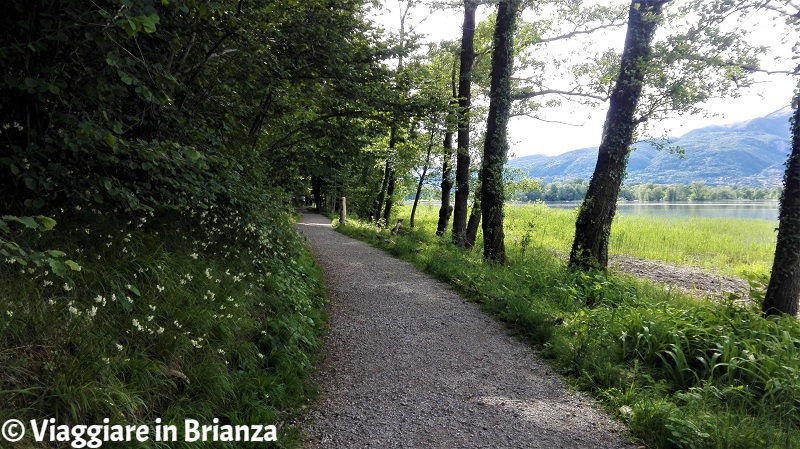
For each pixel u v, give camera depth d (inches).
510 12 419.2
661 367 177.2
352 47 310.5
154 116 184.9
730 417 136.6
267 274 230.4
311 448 126.4
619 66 386.9
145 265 152.3
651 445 130.0
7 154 137.6
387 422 141.5
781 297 266.8
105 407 102.6
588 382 171.6
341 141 360.2
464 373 181.8
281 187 416.2
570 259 379.2
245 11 240.5
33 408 92.5
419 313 266.8
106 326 122.5
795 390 149.0
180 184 176.4
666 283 470.9
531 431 137.6
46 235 137.6
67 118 132.8
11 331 102.3
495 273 359.6
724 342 172.7
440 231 665.6
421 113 358.0
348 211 1346.0
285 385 154.6
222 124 243.3
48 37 128.3
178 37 188.2
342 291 319.3
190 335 143.6
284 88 300.4
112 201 177.5
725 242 746.8
